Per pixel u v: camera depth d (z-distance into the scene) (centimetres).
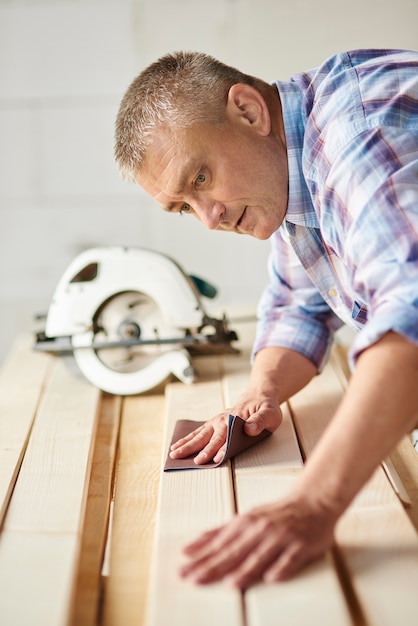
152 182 150
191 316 216
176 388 213
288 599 108
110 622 117
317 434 173
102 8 351
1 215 366
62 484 155
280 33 351
